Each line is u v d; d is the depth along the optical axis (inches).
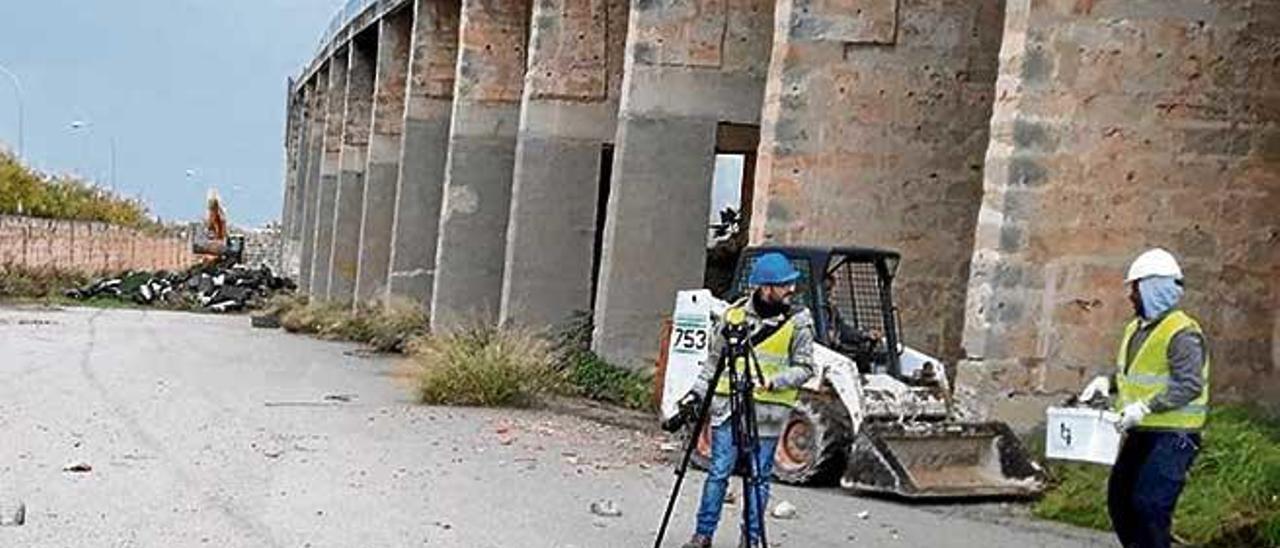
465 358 805.2
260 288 2084.2
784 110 734.5
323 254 1772.9
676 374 585.9
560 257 1017.5
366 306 1395.2
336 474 522.6
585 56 1019.9
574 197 1018.7
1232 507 458.0
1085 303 581.6
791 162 734.5
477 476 534.3
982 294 583.5
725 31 886.4
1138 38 581.3
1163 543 360.2
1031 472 524.4
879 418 531.8
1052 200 580.4
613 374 866.8
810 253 568.4
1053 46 579.5
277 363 1020.5
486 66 1166.3
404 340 1176.2
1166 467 356.8
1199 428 360.5
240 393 789.2
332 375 938.7
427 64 1326.3
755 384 395.5
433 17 1325.0
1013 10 587.5
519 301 1013.2
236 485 490.0
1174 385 355.9
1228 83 584.7
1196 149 584.4
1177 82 583.2
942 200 736.3
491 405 786.2
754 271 404.2
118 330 1341.0
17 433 581.9
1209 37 584.1
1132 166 582.2
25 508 429.4
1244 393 585.0
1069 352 581.3
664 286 885.8
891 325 575.5
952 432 525.3
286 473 519.2
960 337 734.5
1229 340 585.6
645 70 884.6
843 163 735.1
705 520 400.5
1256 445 489.1
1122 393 370.0
